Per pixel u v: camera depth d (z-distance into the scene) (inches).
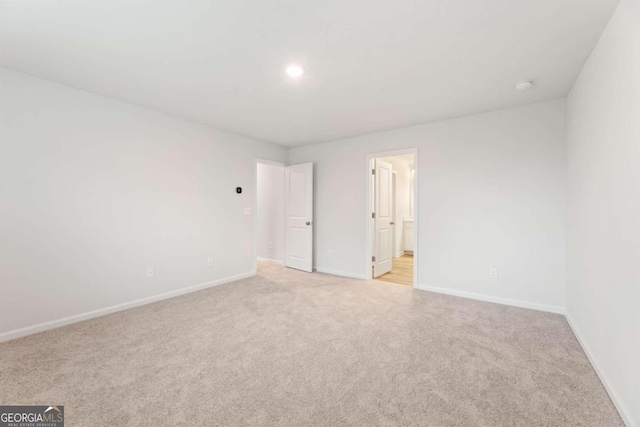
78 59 86.6
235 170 169.5
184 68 92.0
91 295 111.3
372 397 64.6
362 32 73.2
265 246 231.3
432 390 66.9
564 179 114.0
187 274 144.7
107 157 115.7
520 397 64.4
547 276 117.7
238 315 114.0
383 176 192.2
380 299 134.0
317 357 81.9
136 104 123.3
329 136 175.2
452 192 140.0
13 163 93.7
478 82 101.0
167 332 98.3
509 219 125.5
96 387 67.7
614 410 60.4
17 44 78.5
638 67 53.9
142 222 126.9
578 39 75.2
